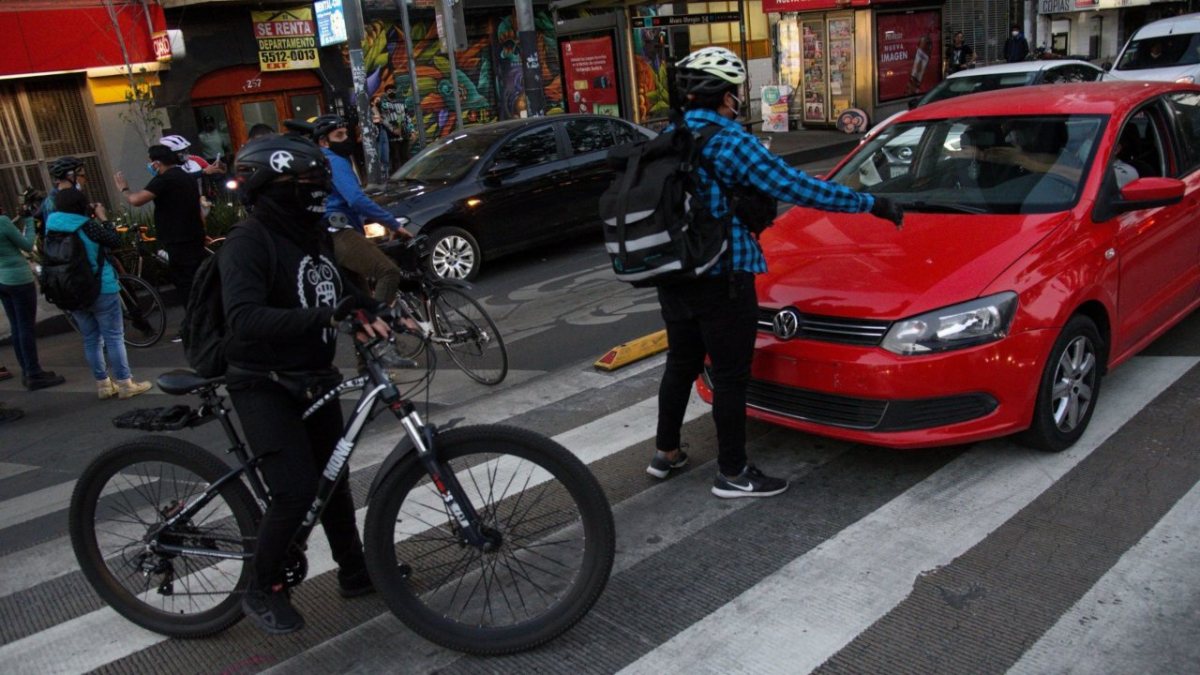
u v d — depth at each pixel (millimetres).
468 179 9867
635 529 4027
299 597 3748
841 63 20094
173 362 8500
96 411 7027
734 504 4156
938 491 4082
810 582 3494
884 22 19609
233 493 3293
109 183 14289
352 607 3645
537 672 3129
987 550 3590
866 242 4586
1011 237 4285
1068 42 29266
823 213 5086
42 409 7234
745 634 3225
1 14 12805
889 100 20141
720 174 3648
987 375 3934
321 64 16797
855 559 3619
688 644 3199
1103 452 4285
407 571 3471
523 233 10266
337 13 13789
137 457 3404
